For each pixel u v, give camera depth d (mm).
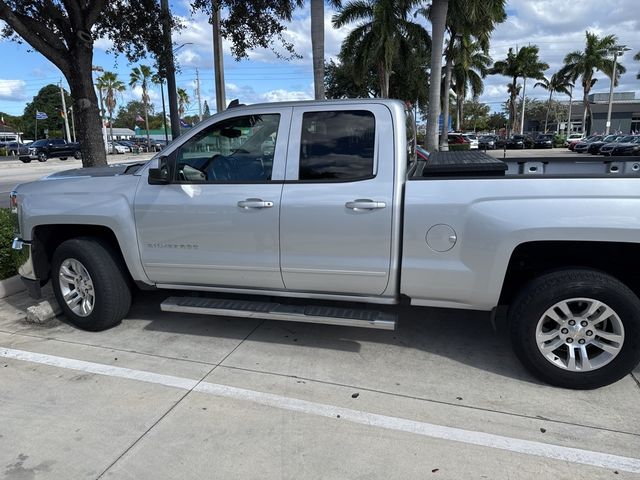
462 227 3475
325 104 3832
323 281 3879
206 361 4004
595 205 3223
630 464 2744
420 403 3361
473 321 4715
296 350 4176
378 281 3750
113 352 4184
